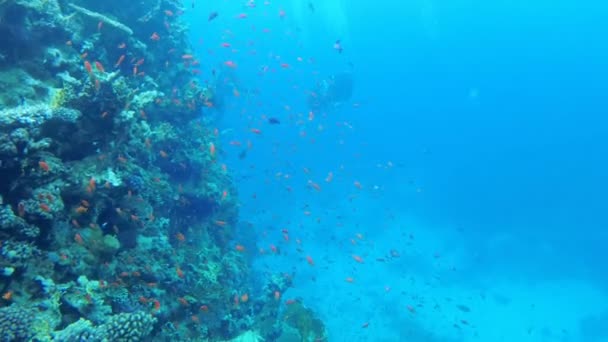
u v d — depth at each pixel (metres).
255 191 27.20
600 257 25.11
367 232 24.56
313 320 9.78
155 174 9.11
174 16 11.72
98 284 5.27
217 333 8.57
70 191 5.47
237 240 18.03
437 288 20.28
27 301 4.51
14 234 4.58
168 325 6.79
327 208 26.77
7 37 6.43
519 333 18.17
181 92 11.45
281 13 19.83
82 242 5.56
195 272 8.88
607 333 18.84
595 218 29.75
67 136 5.51
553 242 26.73
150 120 10.02
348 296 18.25
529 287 21.86
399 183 33.91
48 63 6.98
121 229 6.61
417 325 17.17
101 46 8.75
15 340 4.00
